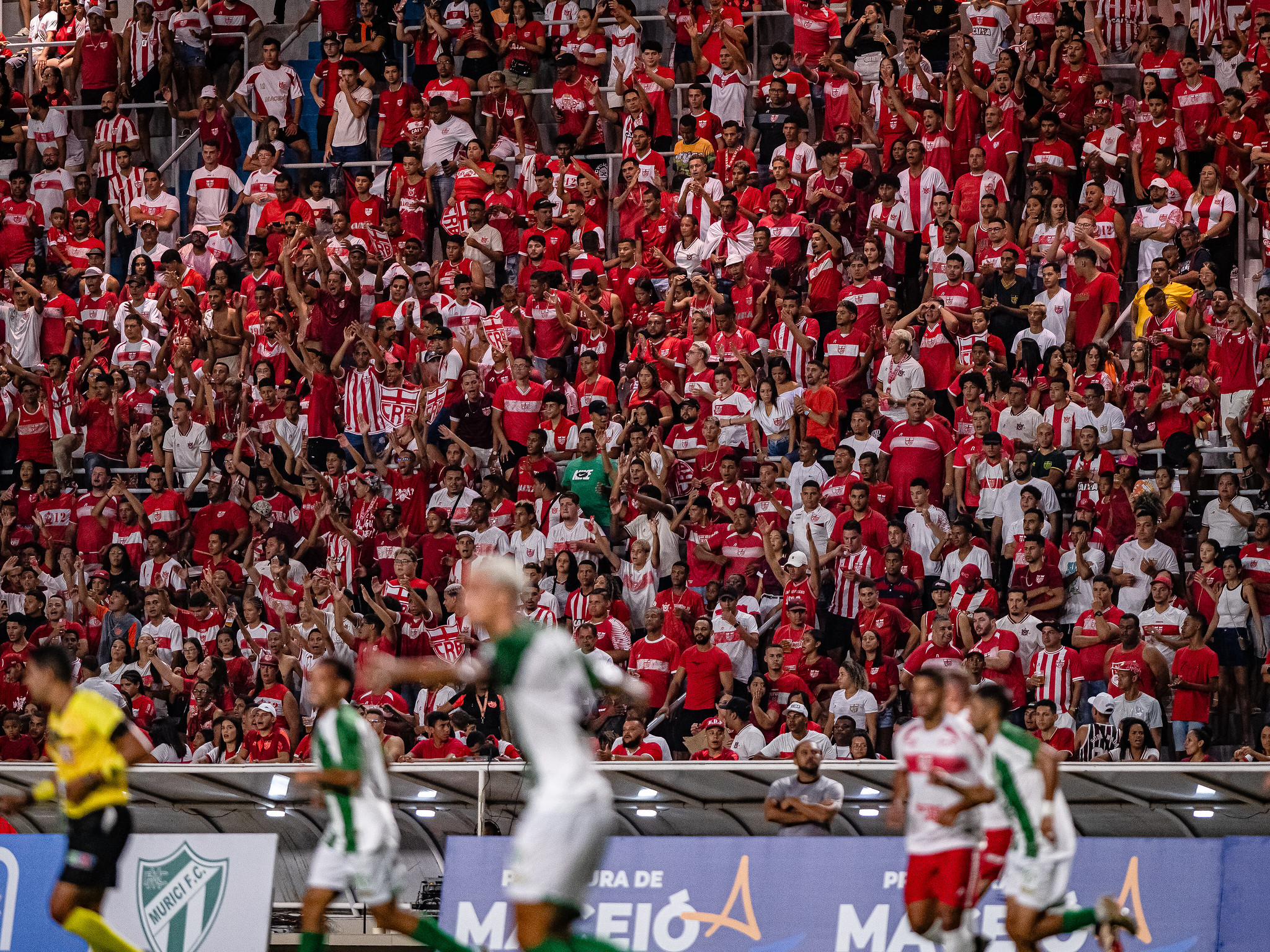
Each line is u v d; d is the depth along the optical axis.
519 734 25.86
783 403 63.22
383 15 82.12
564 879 23.67
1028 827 31.34
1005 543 57.34
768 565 57.88
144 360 71.00
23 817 47.03
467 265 71.88
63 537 66.56
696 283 67.38
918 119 71.38
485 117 77.69
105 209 80.06
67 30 85.81
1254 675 53.44
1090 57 70.88
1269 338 61.12
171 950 40.56
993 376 61.44
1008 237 66.19
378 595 58.72
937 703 30.84
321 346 69.31
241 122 83.19
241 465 65.88
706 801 45.03
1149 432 60.12
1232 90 68.81
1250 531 56.09
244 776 42.59
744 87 75.50
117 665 58.69
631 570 58.56
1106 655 52.22
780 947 38.88
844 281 67.81
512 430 64.94
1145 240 66.81
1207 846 38.06
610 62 78.00
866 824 45.62
